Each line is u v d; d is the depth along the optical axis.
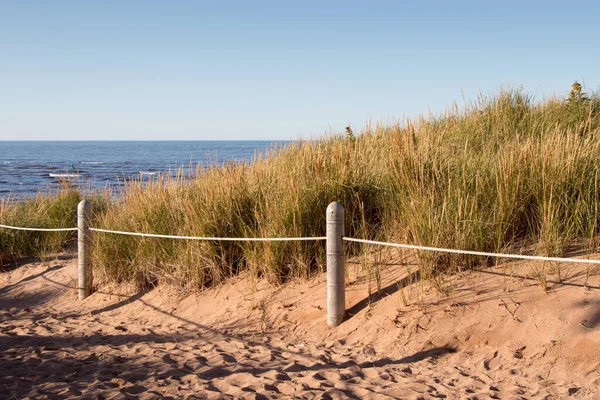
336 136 9.27
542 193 5.40
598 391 3.45
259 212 6.54
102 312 6.58
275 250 5.90
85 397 3.87
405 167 5.96
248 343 5.02
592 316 4.07
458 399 3.54
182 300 6.34
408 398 3.60
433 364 4.14
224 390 3.95
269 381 4.04
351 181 6.39
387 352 4.41
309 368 4.27
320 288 5.61
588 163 5.57
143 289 6.90
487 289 4.69
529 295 4.46
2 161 75.69
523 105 9.08
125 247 7.21
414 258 5.41
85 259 7.11
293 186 6.10
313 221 6.07
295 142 8.45
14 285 8.09
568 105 8.62
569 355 3.86
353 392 3.77
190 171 8.04
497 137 7.86
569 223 5.17
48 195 11.36
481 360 4.07
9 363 4.77
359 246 5.99
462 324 4.43
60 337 5.63
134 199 7.68
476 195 5.30
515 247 5.19
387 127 8.85
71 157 93.94
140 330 5.73
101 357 4.88
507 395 3.54
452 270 5.05
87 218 7.09
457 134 8.13
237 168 7.19
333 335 4.87
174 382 4.15
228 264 6.44
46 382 4.23
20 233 9.22
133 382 4.20
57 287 7.71
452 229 5.07
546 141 6.24
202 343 5.15
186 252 6.45
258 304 5.70
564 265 4.73
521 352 4.03
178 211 6.92
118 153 117.12
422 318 4.61
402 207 5.72
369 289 5.14
